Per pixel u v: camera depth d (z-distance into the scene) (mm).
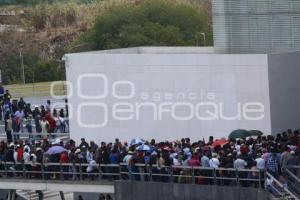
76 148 86500
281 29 92062
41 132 100000
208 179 77688
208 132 90625
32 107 120688
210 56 89875
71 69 96312
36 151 87938
